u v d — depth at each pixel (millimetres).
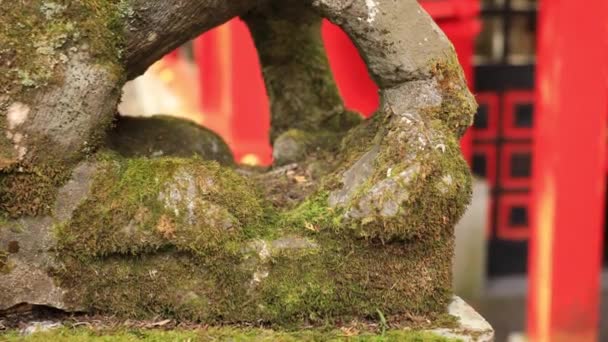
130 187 1131
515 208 4207
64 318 1153
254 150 3180
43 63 1101
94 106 1140
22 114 1098
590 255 3121
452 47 1208
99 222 1117
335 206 1172
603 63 2904
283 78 1625
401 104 1196
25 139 1104
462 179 1157
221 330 1115
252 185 1227
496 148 4082
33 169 1110
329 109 1632
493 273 4305
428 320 1193
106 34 1148
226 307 1141
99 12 1144
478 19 3807
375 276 1160
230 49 3201
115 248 1113
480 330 1168
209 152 1503
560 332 3203
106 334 1100
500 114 4012
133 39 1177
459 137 1203
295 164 1443
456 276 3947
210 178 1145
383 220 1107
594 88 2928
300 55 1614
